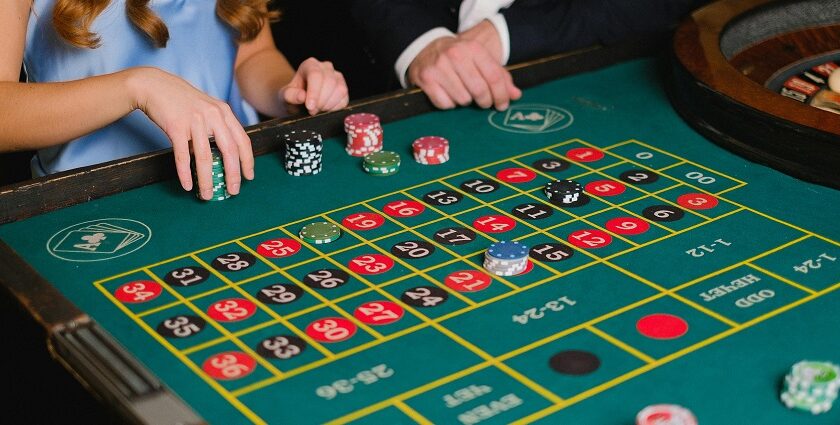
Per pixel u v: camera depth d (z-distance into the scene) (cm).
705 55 215
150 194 180
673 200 174
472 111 221
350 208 173
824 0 243
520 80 230
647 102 221
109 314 139
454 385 120
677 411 109
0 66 196
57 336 128
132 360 123
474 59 219
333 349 129
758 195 175
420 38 250
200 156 173
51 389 137
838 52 233
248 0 242
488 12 263
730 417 113
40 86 189
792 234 160
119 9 229
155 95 179
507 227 165
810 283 144
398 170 189
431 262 153
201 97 180
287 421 114
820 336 130
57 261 155
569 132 206
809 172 179
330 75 213
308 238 160
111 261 155
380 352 128
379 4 260
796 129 178
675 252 154
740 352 126
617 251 155
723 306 138
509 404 116
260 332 133
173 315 138
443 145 192
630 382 120
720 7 241
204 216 171
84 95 184
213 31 245
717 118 196
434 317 136
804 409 113
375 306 139
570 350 127
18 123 188
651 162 190
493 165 191
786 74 224
